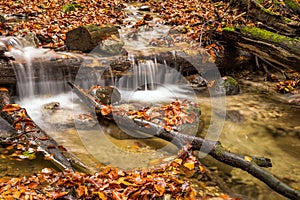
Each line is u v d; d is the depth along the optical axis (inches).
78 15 270.8
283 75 212.2
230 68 211.5
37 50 193.0
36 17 256.4
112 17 279.4
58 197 133.6
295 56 180.9
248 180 146.0
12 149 149.6
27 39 200.2
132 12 305.0
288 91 198.7
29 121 158.2
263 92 198.8
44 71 180.7
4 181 137.5
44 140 152.3
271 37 186.5
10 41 193.8
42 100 180.4
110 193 135.9
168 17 276.4
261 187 143.9
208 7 308.7
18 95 179.6
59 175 140.8
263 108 185.0
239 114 179.8
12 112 160.7
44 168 143.0
